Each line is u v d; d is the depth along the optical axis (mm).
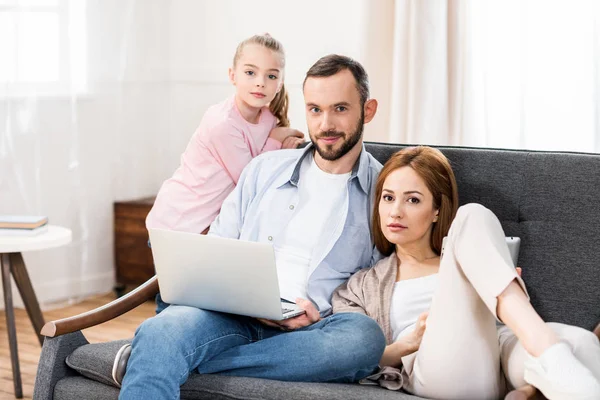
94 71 4258
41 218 3168
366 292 2256
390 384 2062
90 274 4312
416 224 2223
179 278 2150
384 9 3857
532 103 3633
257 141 2762
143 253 4301
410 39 3754
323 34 4203
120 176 4422
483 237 1902
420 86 3742
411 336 2109
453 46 3721
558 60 3572
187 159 2863
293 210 2424
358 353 2031
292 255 2389
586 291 2184
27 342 3623
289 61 4309
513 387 1960
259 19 4371
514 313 1830
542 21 3588
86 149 4246
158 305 2428
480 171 2357
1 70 3863
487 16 3680
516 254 2227
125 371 2086
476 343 1920
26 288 3154
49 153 4082
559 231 2244
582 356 1844
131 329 3789
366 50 3889
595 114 3518
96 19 4246
